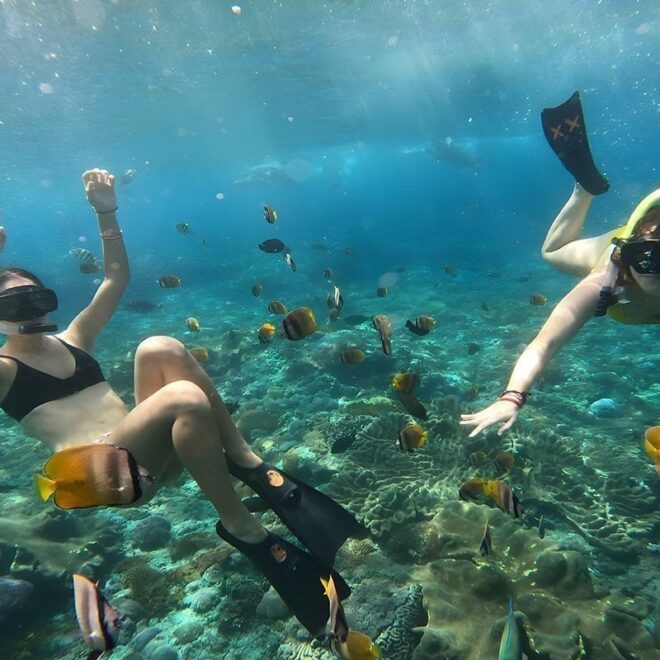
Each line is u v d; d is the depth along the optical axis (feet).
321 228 206.90
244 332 50.08
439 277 84.43
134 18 54.70
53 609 16.33
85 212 396.57
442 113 129.59
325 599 9.91
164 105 96.58
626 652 12.74
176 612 16.02
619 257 8.09
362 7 59.26
